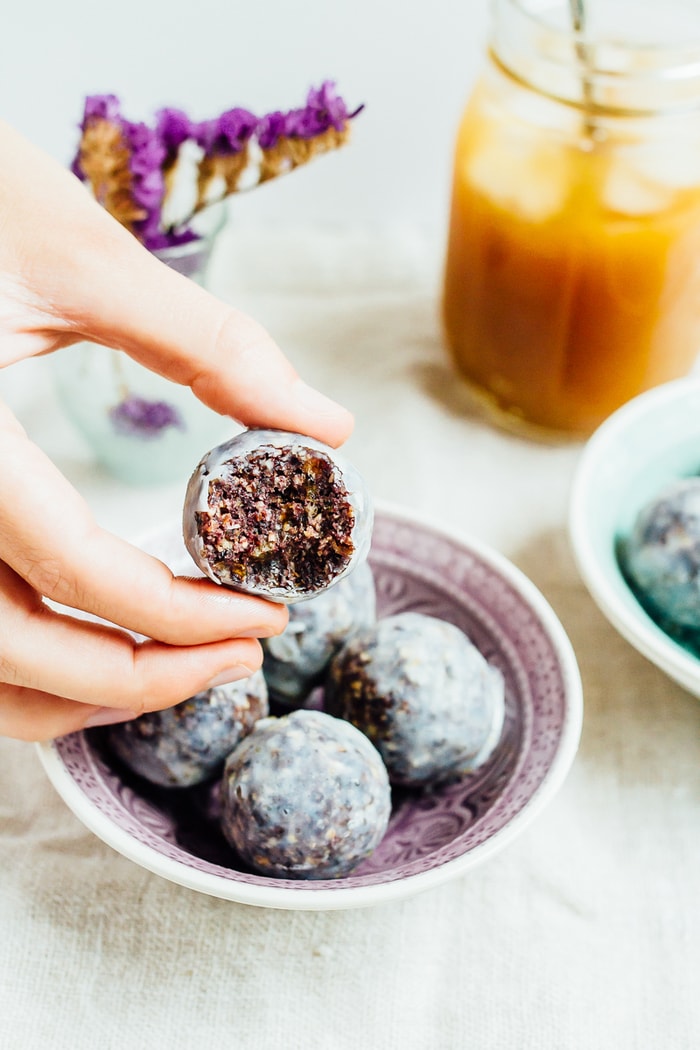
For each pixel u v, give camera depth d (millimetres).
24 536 303
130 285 319
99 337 326
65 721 327
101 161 396
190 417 425
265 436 315
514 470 461
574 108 399
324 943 343
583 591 421
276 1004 334
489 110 425
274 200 567
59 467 458
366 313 522
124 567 311
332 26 512
